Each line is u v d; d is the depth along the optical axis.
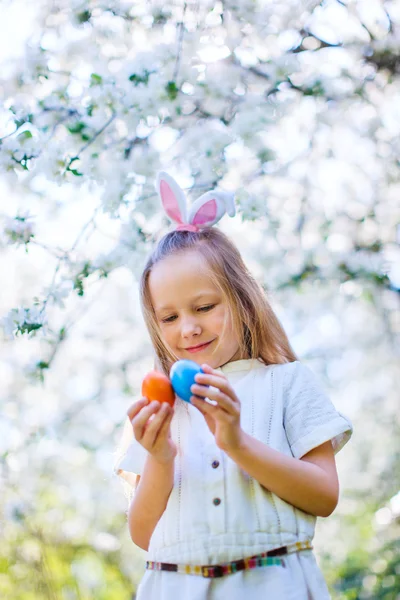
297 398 2.11
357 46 4.60
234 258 2.30
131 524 2.03
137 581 7.94
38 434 5.84
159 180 2.43
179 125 4.01
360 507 8.05
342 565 8.00
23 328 3.63
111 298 6.19
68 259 3.73
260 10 4.06
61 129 3.71
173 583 1.93
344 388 6.72
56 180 3.58
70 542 7.48
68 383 6.14
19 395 5.77
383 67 4.64
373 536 8.02
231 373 2.19
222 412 1.84
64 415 6.16
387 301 5.89
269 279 5.13
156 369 2.35
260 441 1.94
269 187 4.91
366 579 7.86
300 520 1.94
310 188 5.23
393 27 4.58
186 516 1.97
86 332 6.15
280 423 2.08
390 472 7.87
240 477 1.97
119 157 3.88
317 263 5.13
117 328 6.23
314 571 1.92
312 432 2.04
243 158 4.07
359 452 7.77
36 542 7.27
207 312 2.16
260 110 3.74
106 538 7.68
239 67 4.06
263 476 1.89
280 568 1.88
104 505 7.62
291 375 2.15
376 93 4.86
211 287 2.17
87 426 6.37
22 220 3.67
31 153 3.55
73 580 7.46
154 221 3.85
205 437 2.07
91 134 3.54
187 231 2.30
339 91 4.54
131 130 3.69
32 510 6.84
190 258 2.19
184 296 2.15
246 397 2.13
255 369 2.19
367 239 5.27
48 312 3.87
